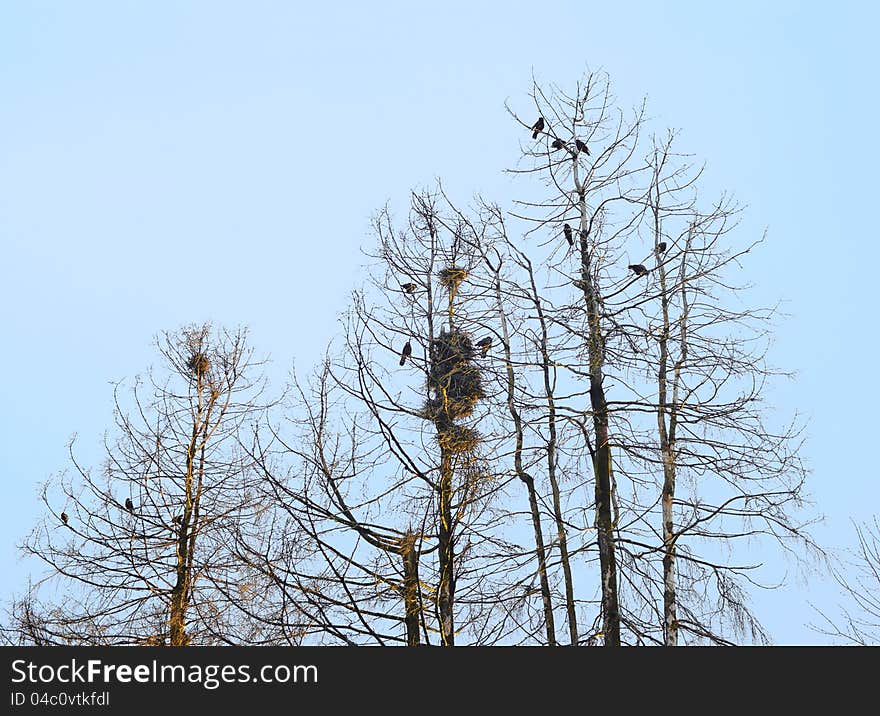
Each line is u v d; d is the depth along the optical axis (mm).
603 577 21859
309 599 21547
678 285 23984
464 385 23766
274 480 22438
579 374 23406
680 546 23109
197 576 24797
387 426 22750
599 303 23750
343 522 22125
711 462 22641
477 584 22312
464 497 22203
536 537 22844
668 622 22141
